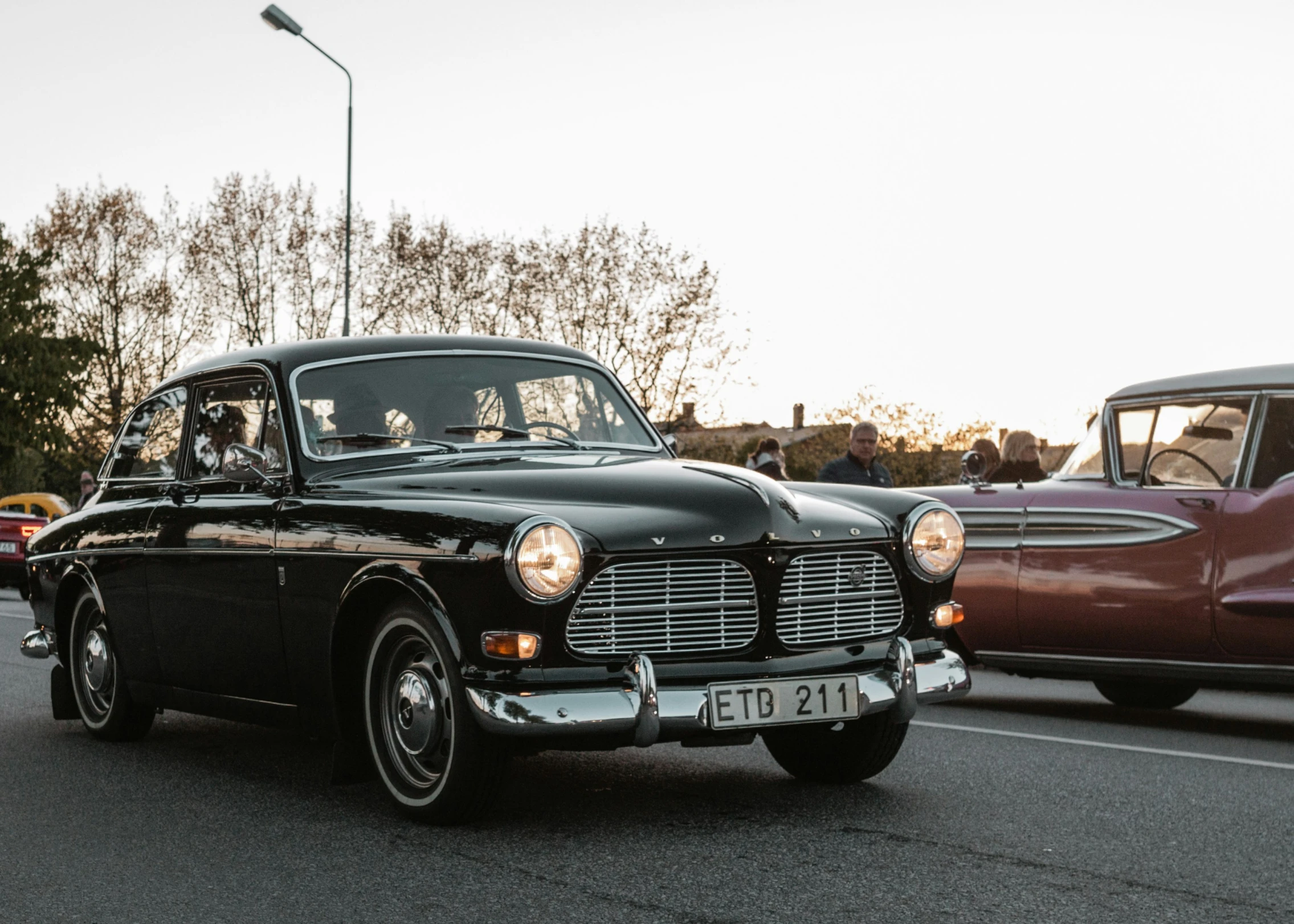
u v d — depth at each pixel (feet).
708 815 16.11
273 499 17.70
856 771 17.65
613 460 17.83
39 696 26.91
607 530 14.87
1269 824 15.74
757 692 15.08
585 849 14.44
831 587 16.01
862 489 17.48
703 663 15.15
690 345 140.67
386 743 15.98
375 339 19.31
